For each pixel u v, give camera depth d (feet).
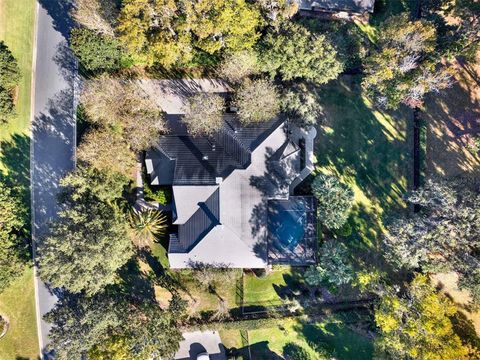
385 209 165.37
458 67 166.30
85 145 146.20
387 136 166.91
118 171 153.79
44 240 144.25
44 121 173.78
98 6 150.61
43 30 175.42
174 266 158.61
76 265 139.13
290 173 158.40
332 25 165.58
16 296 172.45
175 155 157.69
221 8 139.95
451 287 158.30
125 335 143.64
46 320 144.36
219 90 170.40
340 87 168.14
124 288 168.66
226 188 151.74
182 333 167.53
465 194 131.85
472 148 161.17
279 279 165.89
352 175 166.81
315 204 161.58
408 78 141.49
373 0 162.71
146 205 166.71
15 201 157.58
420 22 136.36
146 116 151.94
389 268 162.81
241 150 154.71
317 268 152.35
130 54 159.53
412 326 129.90
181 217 156.04
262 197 154.40
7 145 173.06
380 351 149.69
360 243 164.55
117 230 146.82
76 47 155.33
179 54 155.43
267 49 152.87
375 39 169.07
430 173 164.14
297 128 165.48
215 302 167.02
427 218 136.77
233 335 168.04
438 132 165.58
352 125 167.43
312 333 165.17
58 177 172.96
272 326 164.14
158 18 146.00
